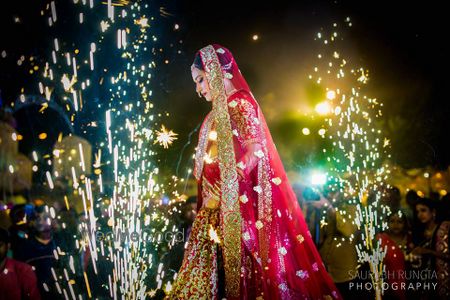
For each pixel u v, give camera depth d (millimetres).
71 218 5934
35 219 5617
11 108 9086
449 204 6473
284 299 3547
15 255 5629
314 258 3752
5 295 4902
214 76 3699
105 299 5449
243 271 3549
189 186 8875
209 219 3664
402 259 6172
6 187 8695
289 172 7977
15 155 8914
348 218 6676
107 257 5375
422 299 6184
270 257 3600
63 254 5484
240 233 3504
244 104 3666
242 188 3609
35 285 5105
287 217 3748
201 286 3557
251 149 3564
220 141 3592
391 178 10281
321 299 3682
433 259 6242
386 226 6516
